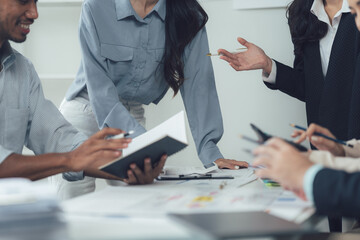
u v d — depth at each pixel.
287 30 2.82
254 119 2.89
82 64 2.20
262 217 0.91
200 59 2.16
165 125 1.52
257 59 2.36
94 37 2.00
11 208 0.83
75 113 2.20
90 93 2.00
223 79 2.89
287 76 2.44
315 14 2.35
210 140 2.09
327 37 2.39
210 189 1.32
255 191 1.26
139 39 2.08
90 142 1.46
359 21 1.36
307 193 1.01
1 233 0.78
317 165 1.03
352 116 2.13
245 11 2.84
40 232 0.78
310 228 0.83
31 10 1.64
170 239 0.75
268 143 1.08
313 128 1.42
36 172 1.44
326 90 2.30
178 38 2.10
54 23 3.04
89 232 0.78
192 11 2.09
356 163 1.21
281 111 2.87
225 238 0.77
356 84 2.12
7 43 1.73
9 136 1.73
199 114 2.11
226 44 2.87
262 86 2.88
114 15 2.04
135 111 2.30
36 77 1.85
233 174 1.69
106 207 1.02
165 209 1.00
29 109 1.80
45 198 0.88
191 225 0.82
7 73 1.74
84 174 1.65
